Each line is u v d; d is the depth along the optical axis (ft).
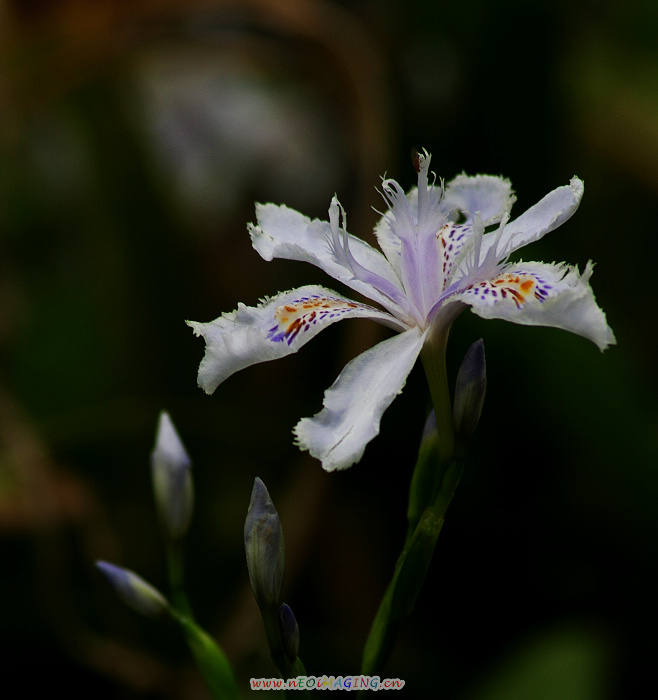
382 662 1.38
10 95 1.71
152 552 1.71
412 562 1.36
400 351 1.35
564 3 1.72
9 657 1.64
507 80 1.73
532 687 1.58
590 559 1.68
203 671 1.42
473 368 1.34
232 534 1.70
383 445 1.70
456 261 1.38
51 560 1.62
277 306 1.37
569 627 1.62
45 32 1.68
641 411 1.66
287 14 1.67
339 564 1.73
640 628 1.66
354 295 1.74
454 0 1.73
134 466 1.72
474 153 1.74
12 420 1.65
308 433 1.32
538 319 1.31
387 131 1.67
